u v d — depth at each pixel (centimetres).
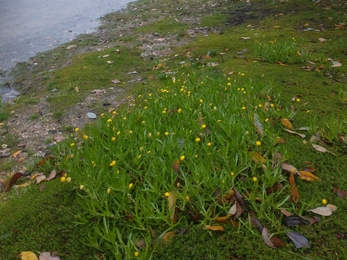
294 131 90
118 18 265
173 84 117
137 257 57
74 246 63
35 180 84
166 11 272
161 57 170
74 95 135
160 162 75
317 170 76
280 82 118
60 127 113
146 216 64
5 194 83
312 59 135
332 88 112
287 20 202
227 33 193
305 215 65
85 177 72
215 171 73
